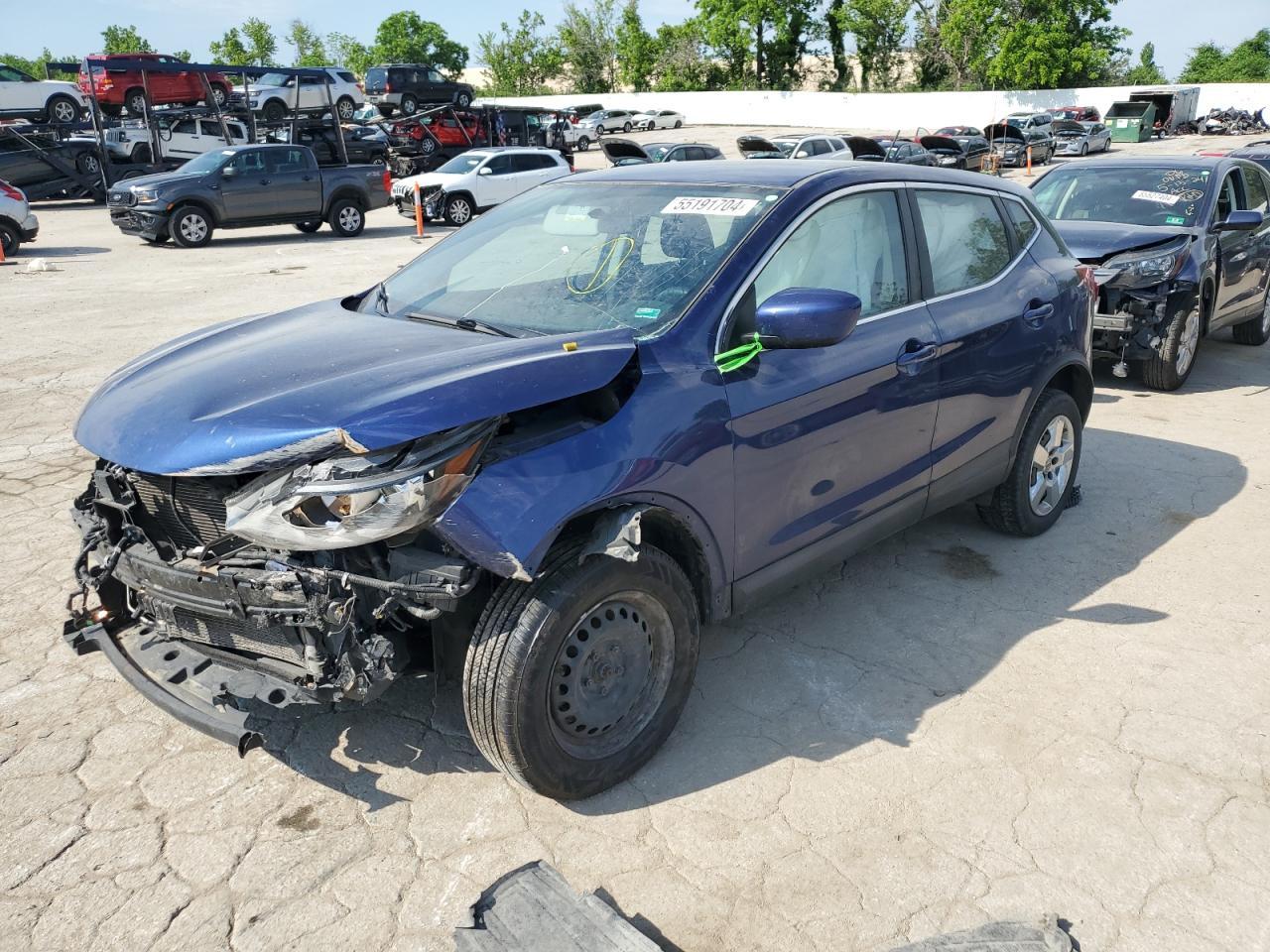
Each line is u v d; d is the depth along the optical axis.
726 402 3.08
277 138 26.50
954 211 4.23
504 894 2.55
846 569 4.62
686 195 3.67
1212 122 49.59
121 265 15.31
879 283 3.76
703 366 3.07
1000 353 4.23
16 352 9.05
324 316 3.67
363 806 2.98
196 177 17.69
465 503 2.52
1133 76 72.00
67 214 23.53
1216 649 3.91
